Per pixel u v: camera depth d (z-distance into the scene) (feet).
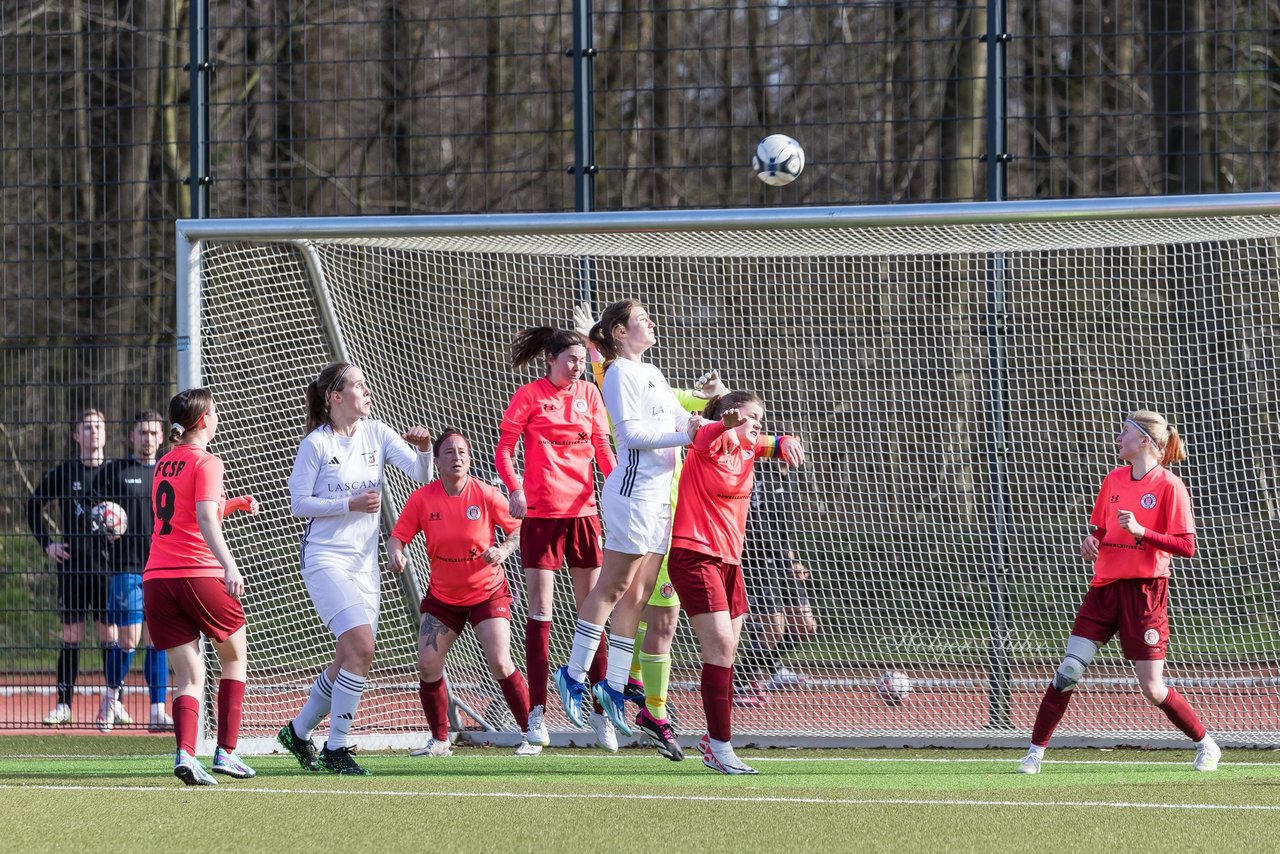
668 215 91.76
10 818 63.98
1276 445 104.12
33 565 116.47
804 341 108.06
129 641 103.96
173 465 74.74
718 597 77.10
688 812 65.16
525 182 168.45
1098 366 105.40
